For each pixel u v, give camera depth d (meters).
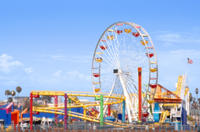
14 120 128.25
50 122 144.12
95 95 119.31
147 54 118.00
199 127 91.31
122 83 120.94
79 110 150.88
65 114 111.81
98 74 128.75
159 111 138.75
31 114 113.00
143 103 119.75
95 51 132.00
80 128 103.88
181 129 91.50
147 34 119.81
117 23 125.75
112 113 159.00
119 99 130.62
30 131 97.31
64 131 95.38
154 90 120.62
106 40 126.94
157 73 117.81
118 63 122.69
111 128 99.88
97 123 121.00
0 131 95.62
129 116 119.88
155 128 101.06
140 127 103.56
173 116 135.62
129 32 121.75
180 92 153.62
